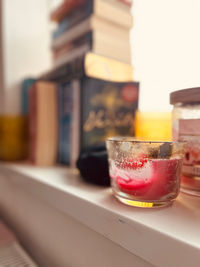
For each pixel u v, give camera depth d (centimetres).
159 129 33
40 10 61
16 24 56
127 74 39
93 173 29
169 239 16
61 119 42
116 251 23
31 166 44
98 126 36
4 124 50
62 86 41
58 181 31
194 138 22
